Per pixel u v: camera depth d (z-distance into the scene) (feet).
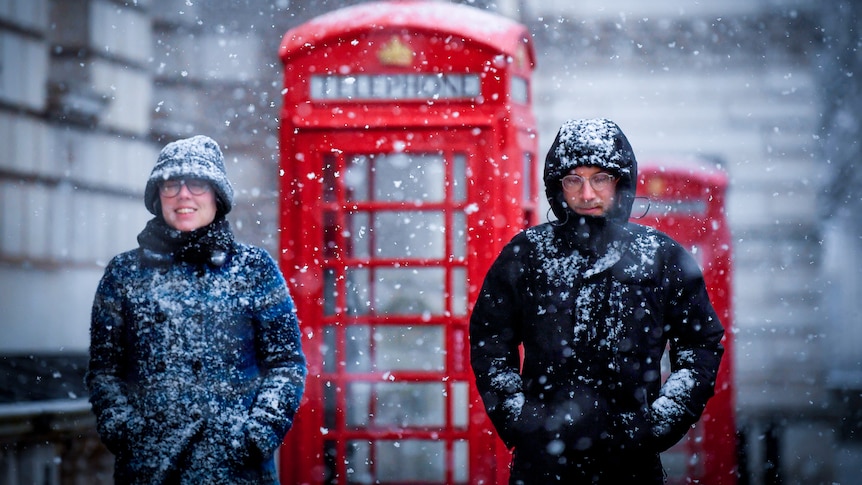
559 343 28.14
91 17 67.26
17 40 61.67
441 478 42.73
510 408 28.50
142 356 26.99
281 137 40.32
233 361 27.37
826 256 94.38
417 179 41.16
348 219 41.42
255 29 79.15
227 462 26.78
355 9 42.65
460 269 40.09
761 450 63.57
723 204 56.49
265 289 28.09
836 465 73.00
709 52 86.22
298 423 40.34
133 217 73.51
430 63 40.22
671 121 86.02
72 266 65.87
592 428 27.66
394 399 42.93
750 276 86.99
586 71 85.56
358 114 40.19
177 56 77.25
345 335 40.70
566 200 28.91
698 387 28.09
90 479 47.19
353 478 41.78
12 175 60.64
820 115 86.99
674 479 56.44
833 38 86.58
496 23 42.16
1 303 59.00
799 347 86.33
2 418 39.73
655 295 28.43
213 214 28.09
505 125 39.86
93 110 67.62
